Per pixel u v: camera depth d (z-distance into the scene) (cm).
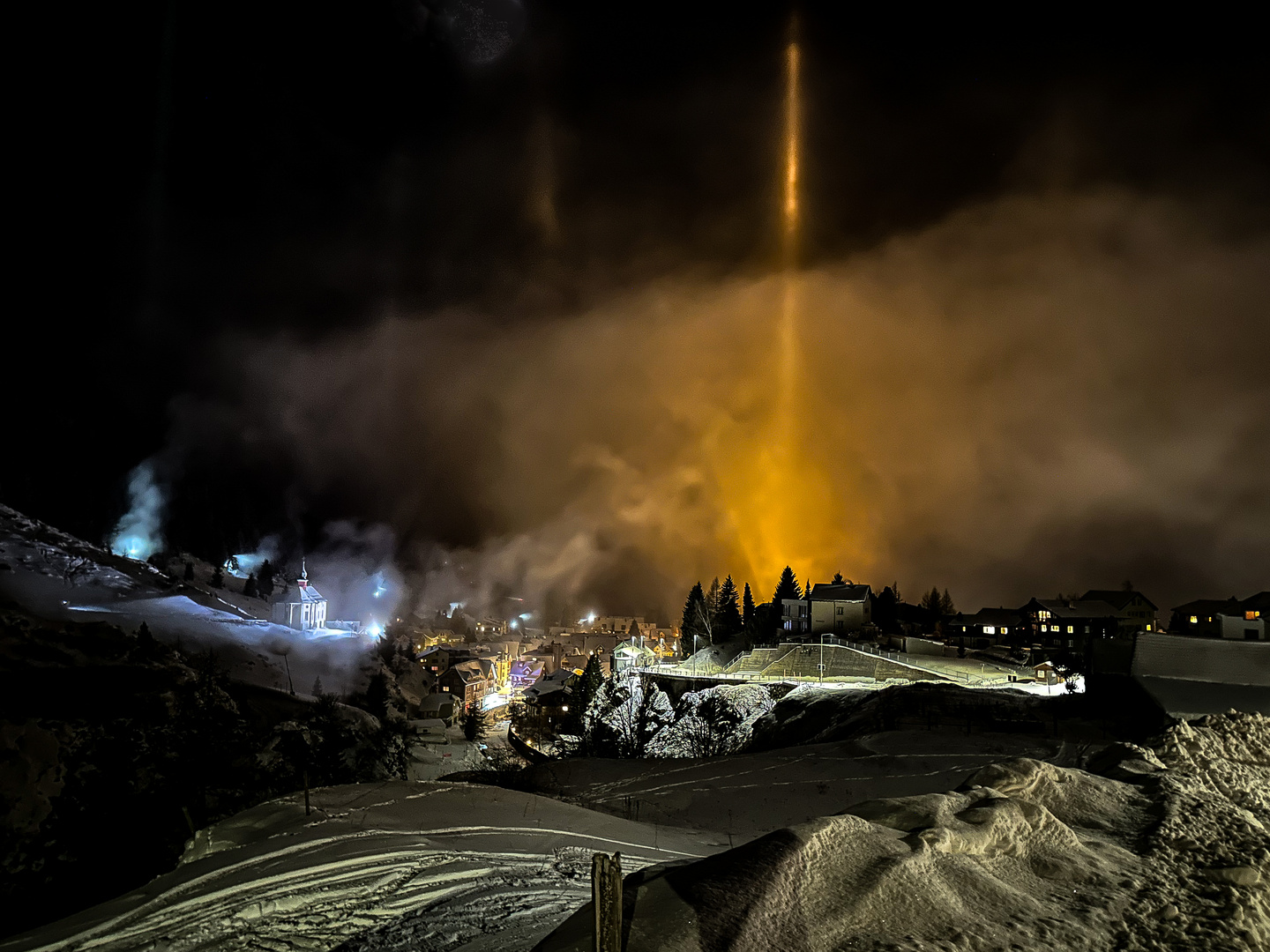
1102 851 967
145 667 7450
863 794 3225
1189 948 723
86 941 1329
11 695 5938
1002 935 707
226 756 5378
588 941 628
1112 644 4597
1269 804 1388
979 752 3666
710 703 7262
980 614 10662
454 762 8538
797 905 694
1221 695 3503
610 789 3744
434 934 1291
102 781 4500
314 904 1454
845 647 8094
